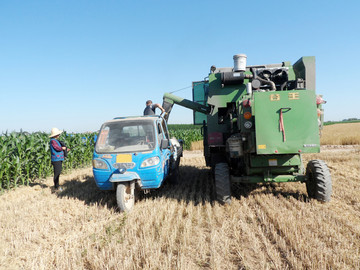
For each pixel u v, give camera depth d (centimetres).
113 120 680
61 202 660
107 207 607
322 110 610
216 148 744
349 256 329
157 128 664
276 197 632
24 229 471
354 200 574
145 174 584
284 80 705
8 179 831
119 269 319
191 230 446
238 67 697
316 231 409
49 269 339
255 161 569
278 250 361
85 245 393
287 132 505
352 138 2147
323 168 558
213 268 319
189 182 871
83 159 1375
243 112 541
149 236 412
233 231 432
